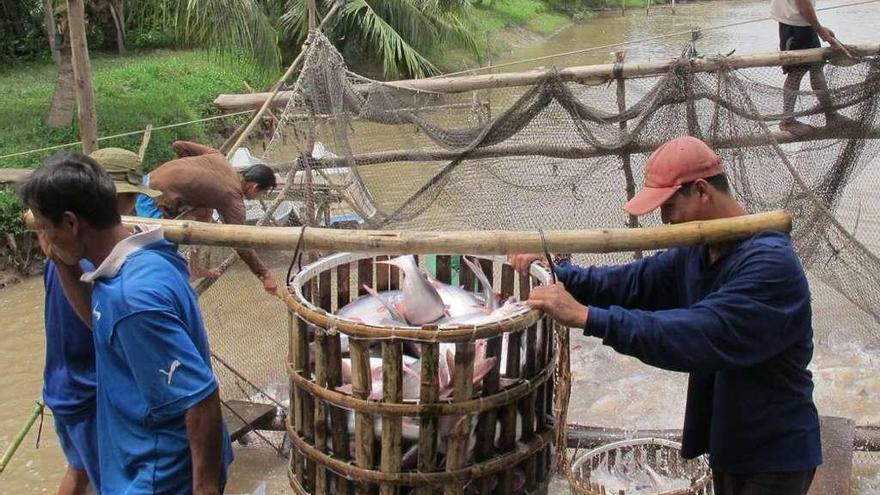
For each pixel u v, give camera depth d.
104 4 12.05
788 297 2.42
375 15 15.34
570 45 23.33
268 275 4.81
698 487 3.38
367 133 7.20
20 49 15.96
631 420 4.94
